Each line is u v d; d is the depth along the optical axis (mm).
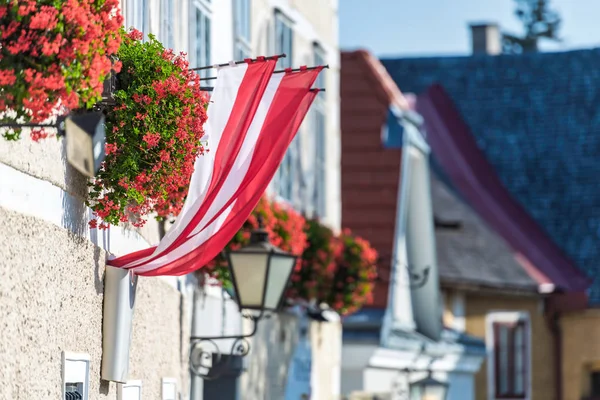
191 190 8734
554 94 35656
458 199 30906
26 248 6879
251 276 12625
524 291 30047
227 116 8859
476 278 29328
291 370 17688
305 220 16828
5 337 6520
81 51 6594
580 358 30969
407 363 23844
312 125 18938
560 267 31516
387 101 23750
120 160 8125
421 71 36188
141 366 10109
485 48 40594
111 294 8781
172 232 8742
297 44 18141
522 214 33062
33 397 7016
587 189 33812
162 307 11203
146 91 8117
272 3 16781
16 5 6352
